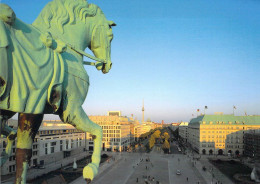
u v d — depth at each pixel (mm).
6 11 7852
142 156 100625
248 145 104000
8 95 8078
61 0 11594
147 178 59656
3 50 7645
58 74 9625
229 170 72688
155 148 132250
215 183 56344
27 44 8750
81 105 11258
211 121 115125
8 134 10766
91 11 12883
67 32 11383
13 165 58406
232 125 111312
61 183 52688
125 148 127625
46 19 10820
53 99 9625
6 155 10836
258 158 90000
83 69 11516
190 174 66062
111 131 117875
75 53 11484
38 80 8836
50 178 54469
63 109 10555
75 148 100250
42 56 9164
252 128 109875
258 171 69000
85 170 10906
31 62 8609
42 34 9398
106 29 13578
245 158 97812
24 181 10359
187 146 141750
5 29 7934
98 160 11531
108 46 13742
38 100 8906
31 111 8734
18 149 10320
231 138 110812
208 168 75500
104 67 13680
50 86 9352
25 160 10352
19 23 8781
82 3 12469
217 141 111688
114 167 74875
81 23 12227
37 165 72500
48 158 79562
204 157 101562
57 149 85938
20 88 8297
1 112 8695
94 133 11695
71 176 60688
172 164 82250
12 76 8109
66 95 10453
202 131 113000
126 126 134375
